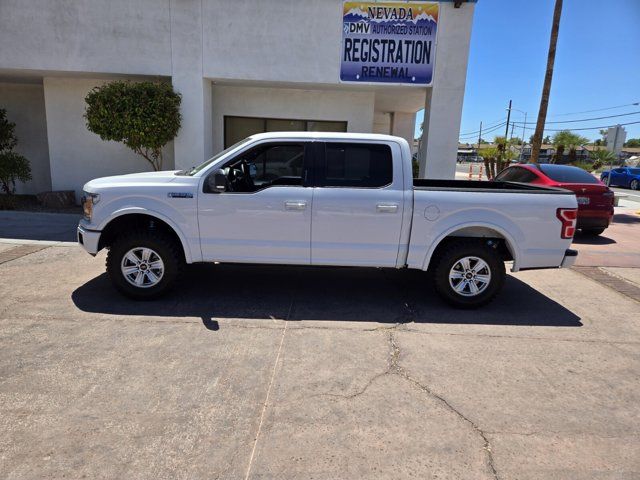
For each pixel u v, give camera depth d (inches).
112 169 464.1
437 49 403.2
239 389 135.3
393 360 156.9
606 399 136.6
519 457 109.3
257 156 201.2
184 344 163.6
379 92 468.4
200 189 197.0
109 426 116.2
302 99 465.7
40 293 211.8
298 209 195.6
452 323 192.2
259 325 182.7
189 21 397.7
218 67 406.3
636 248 361.7
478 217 196.7
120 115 370.9
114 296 210.1
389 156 198.8
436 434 117.0
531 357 162.6
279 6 396.5
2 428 114.1
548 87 575.8
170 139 402.3
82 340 164.6
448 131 417.4
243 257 201.8
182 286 227.1
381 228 197.5
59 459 103.9
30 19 389.4
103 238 205.8
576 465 107.3
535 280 264.2
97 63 399.9
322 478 100.8
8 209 427.2
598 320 201.3
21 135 504.1
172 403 127.0
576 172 390.9
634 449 113.7
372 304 211.6
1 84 493.7
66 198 444.8
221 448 109.3
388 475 102.3
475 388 140.3
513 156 904.9
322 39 402.6
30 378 137.9
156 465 103.0
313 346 165.5
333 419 122.0
